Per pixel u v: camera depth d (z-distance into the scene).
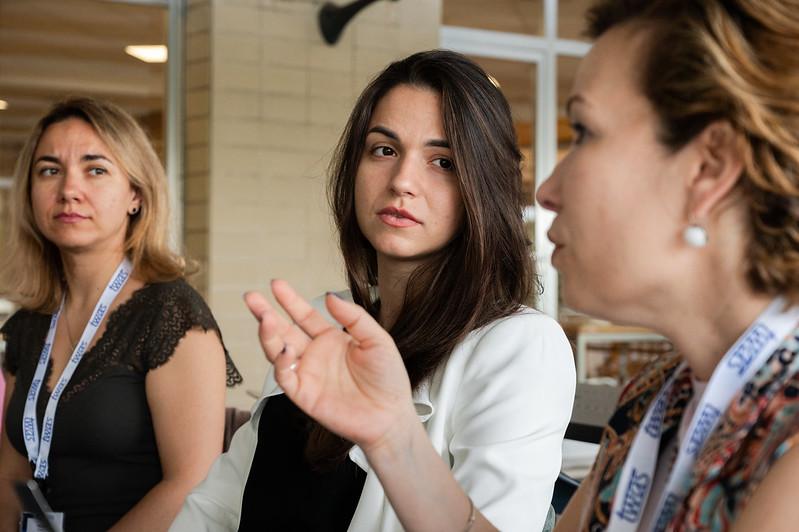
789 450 0.68
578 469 2.10
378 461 0.88
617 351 6.64
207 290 5.24
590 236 0.77
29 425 2.25
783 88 0.70
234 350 5.26
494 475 1.32
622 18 0.78
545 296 6.41
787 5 0.72
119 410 2.15
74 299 2.34
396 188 1.50
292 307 0.88
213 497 1.63
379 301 1.70
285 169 5.38
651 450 0.84
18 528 1.61
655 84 0.74
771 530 0.66
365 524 1.39
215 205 5.25
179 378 2.15
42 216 2.30
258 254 5.32
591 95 0.77
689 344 0.78
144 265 2.29
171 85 5.43
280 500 1.54
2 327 2.46
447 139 1.50
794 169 0.70
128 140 2.32
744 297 0.74
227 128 5.27
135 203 2.34
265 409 1.60
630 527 0.83
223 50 5.26
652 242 0.75
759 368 0.73
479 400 1.40
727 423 0.72
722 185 0.72
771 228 0.71
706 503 0.71
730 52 0.71
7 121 6.06
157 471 2.17
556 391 1.41
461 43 6.35
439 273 1.52
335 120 5.50
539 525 1.32
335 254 2.30
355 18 5.55
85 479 2.15
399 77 1.54
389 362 0.86
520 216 1.55
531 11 6.55
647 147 0.75
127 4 5.39
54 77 5.84
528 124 6.63
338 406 0.86
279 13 5.34
